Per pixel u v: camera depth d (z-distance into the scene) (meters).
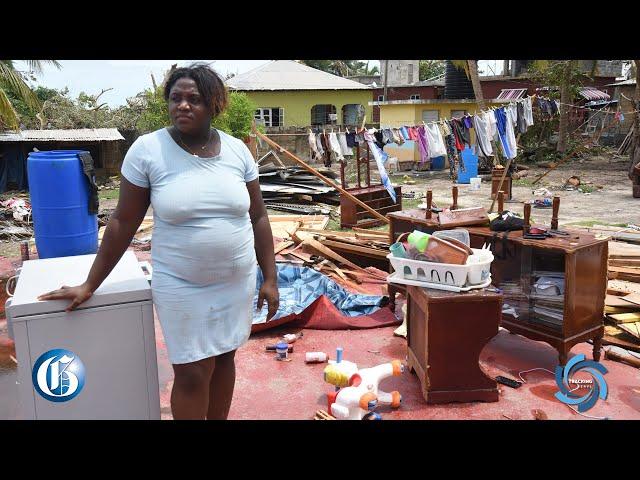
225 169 2.81
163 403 4.06
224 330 2.89
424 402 4.15
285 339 5.23
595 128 30.69
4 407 3.93
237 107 22.56
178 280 2.78
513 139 12.69
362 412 3.82
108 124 26.73
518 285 4.80
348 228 11.35
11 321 2.83
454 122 12.15
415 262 4.25
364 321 5.63
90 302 2.93
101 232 10.76
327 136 10.95
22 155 19.75
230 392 3.18
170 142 2.74
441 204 15.19
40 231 5.09
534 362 4.87
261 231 3.15
